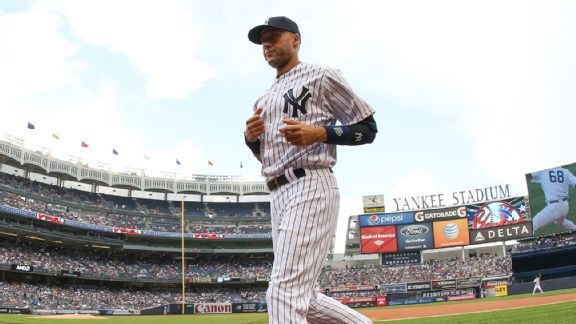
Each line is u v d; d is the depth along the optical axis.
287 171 3.63
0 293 44.81
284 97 3.73
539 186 48.59
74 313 46.59
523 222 50.44
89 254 58.78
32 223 52.88
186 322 27.91
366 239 55.72
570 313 12.70
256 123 3.73
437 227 54.25
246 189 72.62
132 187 67.81
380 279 54.88
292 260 3.39
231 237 62.66
